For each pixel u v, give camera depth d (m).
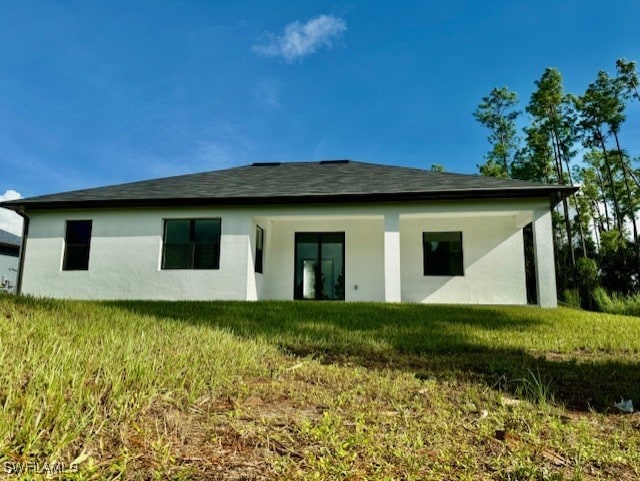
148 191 12.08
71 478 1.32
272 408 2.33
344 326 6.03
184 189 12.09
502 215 11.42
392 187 10.73
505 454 1.78
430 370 3.57
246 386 2.67
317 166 15.25
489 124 28.97
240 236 10.93
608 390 2.94
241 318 6.34
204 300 10.33
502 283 11.34
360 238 12.18
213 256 11.18
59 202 11.33
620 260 19.36
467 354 4.36
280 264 12.38
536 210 9.95
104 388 2.10
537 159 25.95
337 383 2.96
